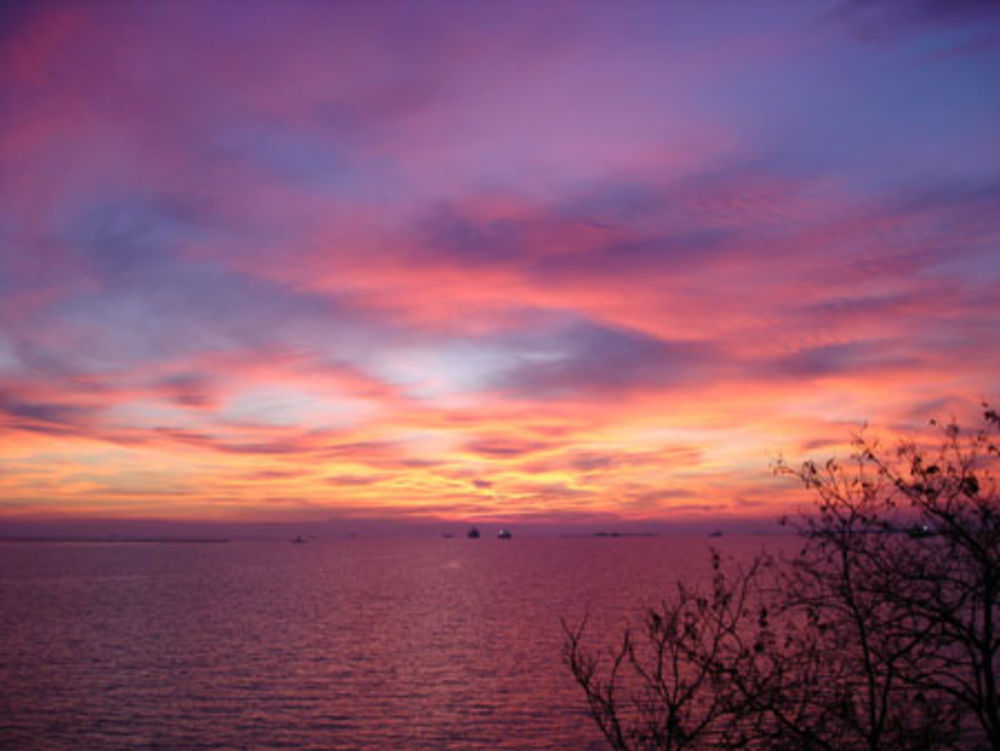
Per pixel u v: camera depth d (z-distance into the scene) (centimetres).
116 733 6284
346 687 7900
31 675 8694
